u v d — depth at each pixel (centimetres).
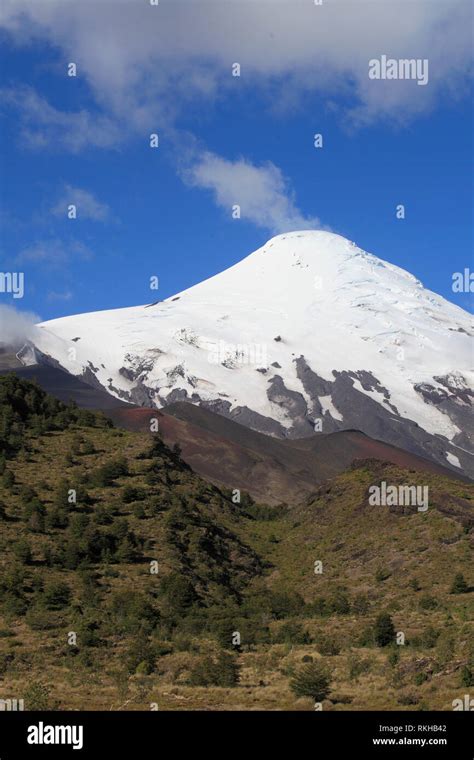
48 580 8125
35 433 11631
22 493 9681
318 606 8200
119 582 8269
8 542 8719
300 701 4975
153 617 7388
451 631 6312
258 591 9294
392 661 5662
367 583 9206
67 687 5519
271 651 6338
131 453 11619
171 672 5772
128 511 9881
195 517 10369
